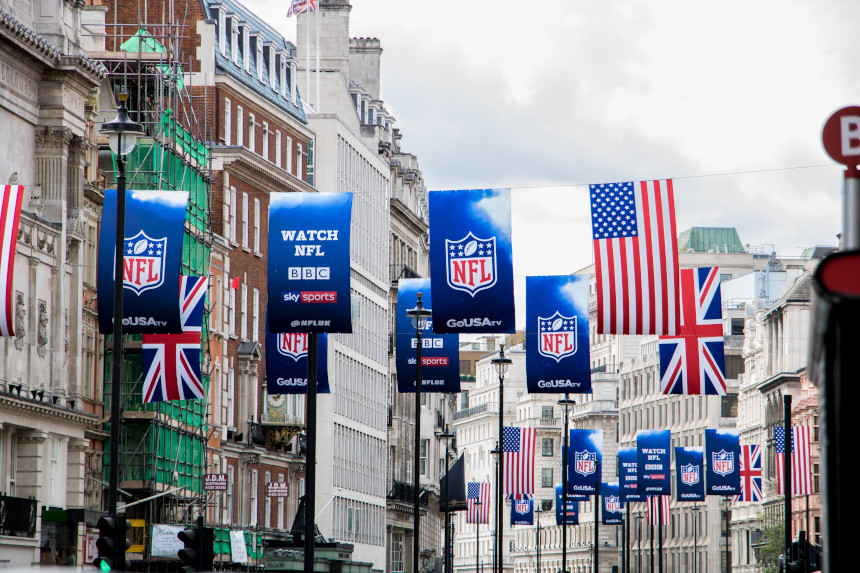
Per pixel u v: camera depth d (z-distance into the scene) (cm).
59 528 8694
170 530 9425
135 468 9894
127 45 11350
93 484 9719
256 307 13525
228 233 12775
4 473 8206
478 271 6275
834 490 1307
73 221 9056
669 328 6569
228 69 13275
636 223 6594
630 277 6575
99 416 9806
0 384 7944
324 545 9225
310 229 6159
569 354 8006
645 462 14538
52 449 8719
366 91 19912
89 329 9712
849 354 1276
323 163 15925
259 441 13300
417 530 8400
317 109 16362
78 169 9106
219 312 12350
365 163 17600
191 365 8075
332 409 15475
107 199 6681
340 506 15888
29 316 8431
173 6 12288
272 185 13925
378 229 18375
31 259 8412
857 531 1285
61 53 8825
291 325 6159
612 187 6619
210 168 11806
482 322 6272
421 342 8969
